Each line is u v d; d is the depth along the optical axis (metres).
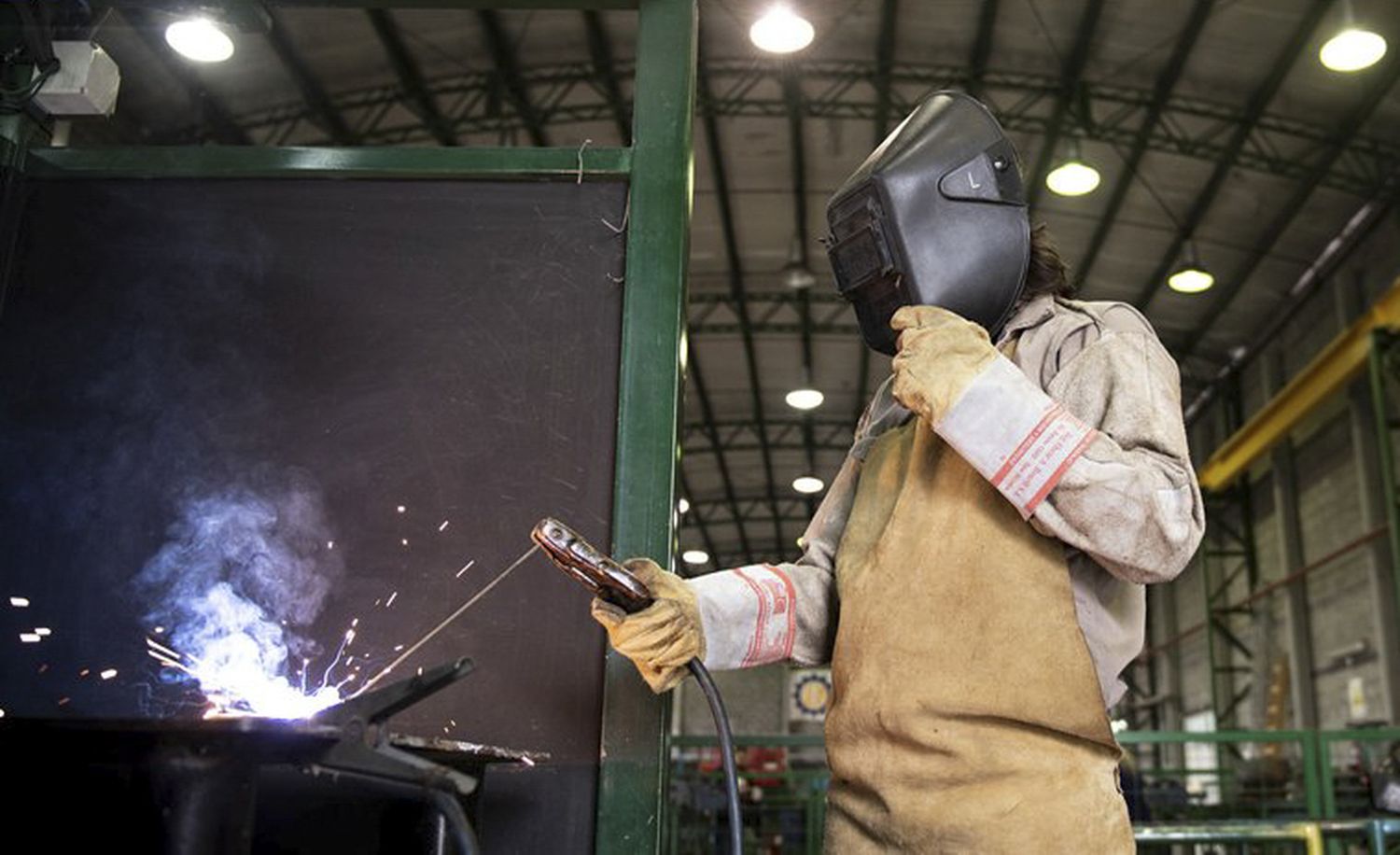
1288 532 13.56
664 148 2.11
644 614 1.47
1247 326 13.77
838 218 1.52
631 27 9.89
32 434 2.09
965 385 1.27
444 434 2.03
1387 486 9.83
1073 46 9.80
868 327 1.54
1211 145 10.55
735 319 14.59
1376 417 10.61
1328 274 12.03
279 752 1.05
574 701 1.90
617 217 2.11
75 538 2.03
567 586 1.94
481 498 2.00
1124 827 1.28
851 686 1.39
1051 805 1.26
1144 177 11.24
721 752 1.44
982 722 1.30
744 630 1.57
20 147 2.20
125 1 2.31
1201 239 12.09
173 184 2.18
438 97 10.77
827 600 1.63
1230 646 15.54
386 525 1.99
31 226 2.18
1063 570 1.33
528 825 1.85
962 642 1.33
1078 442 1.25
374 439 2.04
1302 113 10.05
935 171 1.47
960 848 1.26
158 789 1.07
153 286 2.14
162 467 2.05
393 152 2.14
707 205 12.25
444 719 1.90
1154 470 1.26
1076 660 1.30
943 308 1.45
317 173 2.15
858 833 1.38
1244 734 6.42
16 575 2.02
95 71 2.23
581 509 1.98
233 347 2.10
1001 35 9.80
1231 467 13.80
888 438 1.59
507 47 10.12
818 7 9.60
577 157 2.11
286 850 1.45
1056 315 1.48
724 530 22.62
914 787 1.31
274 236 2.14
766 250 13.14
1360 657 11.79
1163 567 1.26
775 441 18.30
